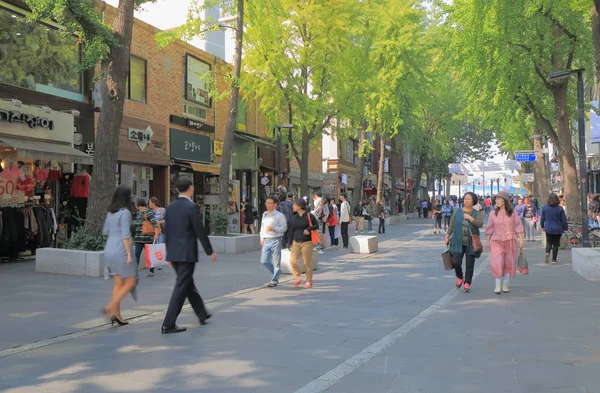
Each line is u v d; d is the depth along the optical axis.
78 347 5.55
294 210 9.80
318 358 5.16
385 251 16.77
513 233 8.84
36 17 10.76
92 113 15.77
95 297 8.36
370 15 24.19
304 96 19.34
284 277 10.97
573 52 16.27
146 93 18.27
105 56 10.75
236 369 4.80
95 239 10.95
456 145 48.50
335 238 17.50
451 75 37.50
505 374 4.62
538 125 19.25
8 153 12.85
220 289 9.38
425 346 5.56
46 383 4.41
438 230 26.77
